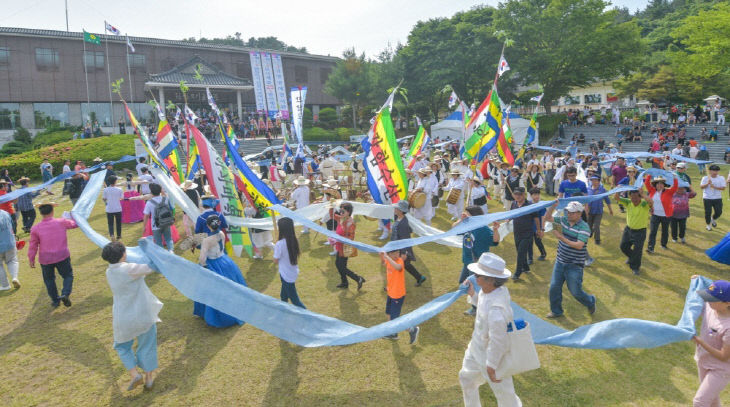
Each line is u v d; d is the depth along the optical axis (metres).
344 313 7.07
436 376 5.29
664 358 5.63
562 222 6.56
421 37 46.59
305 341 4.96
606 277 8.38
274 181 17.62
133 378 5.00
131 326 4.84
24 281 8.77
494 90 11.39
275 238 8.24
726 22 27.17
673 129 32.50
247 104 48.59
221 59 47.72
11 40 37.31
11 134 37.47
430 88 44.97
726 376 3.71
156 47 43.66
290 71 52.06
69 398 5.00
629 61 39.47
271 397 4.96
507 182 11.98
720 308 3.69
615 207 14.86
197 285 5.29
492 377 3.74
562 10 39.19
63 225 7.36
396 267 6.05
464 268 7.16
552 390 4.98
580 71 41.28
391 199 9.48
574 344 4.74
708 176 11.22
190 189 10.68
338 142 40.09
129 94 42.31
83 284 8.55
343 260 7.93
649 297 7.40
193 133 8.55
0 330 6.67
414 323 4.73
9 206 11.77
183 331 6.55
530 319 5.05
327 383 5.21
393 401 4.83
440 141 32.97
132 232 12.52
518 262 8.27
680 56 31.80
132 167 27.92
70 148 28.72
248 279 8.69
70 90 39.84
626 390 4.96
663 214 9.49
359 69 47.16
